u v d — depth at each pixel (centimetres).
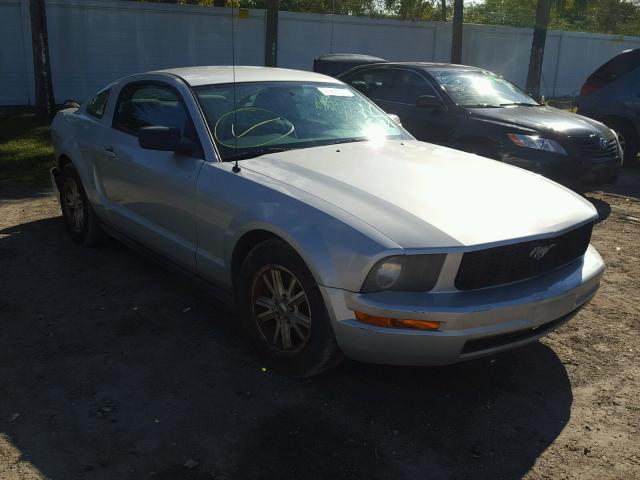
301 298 338
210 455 293
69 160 580
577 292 345
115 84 535
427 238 304
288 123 448
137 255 559
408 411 332
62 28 1554
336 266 310
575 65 2411
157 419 320
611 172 750
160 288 486
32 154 974
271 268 349
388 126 501
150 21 1648
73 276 507
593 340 417
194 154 415
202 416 323
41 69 1260
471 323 302
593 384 363
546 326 341
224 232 378
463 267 305
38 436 304
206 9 1705
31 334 408
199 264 411
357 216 318
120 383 353
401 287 305
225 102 441
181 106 441
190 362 377
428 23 2053
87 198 546
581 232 364
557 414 332
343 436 309
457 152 460
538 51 1859
